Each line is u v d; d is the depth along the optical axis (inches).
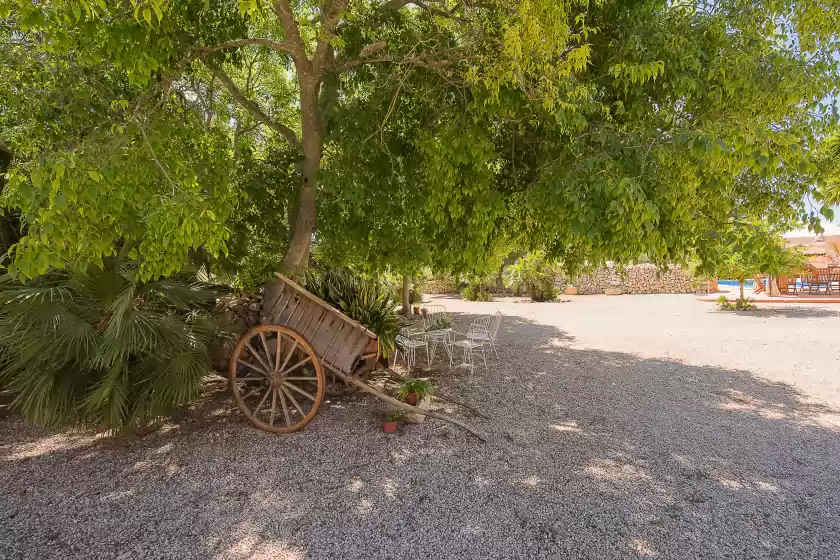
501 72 154.2
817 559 109.4
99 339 154.6
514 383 270.4
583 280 890.7
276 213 224.4
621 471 156.3
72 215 116.7
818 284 741.9
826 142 180.7
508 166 216.8
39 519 126.6
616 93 179.3
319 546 114.5
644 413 216.8
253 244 225.6
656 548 113.9
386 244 213.0
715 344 383.6
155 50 148.9
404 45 209.3
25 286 160.2
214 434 187.6
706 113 163.6
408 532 120.4
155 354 159.6
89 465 160.7
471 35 174.2
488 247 240.4
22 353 147.3
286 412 186.5
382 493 140.9
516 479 150.2
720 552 112.3
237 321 209.2
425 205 194.9
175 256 139.8
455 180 186.2
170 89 168.9
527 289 830.5
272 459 164.6
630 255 158.6
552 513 129.8
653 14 180.1
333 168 198.2
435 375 289.6
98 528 122.3
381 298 233.6
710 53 165.0
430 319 438.0
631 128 170.2
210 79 226.5
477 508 132.3
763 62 159.9
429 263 226.4
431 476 152.0
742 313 563.2
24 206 115.6
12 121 162.4
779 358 329.7
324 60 200.2
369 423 200.7
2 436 188.1
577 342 403.2
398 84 190.4
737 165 145.3
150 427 193.9
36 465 160.9
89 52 144.5
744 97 157.6
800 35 165.8
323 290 222.1
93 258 132.0
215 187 161.0
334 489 143.3
